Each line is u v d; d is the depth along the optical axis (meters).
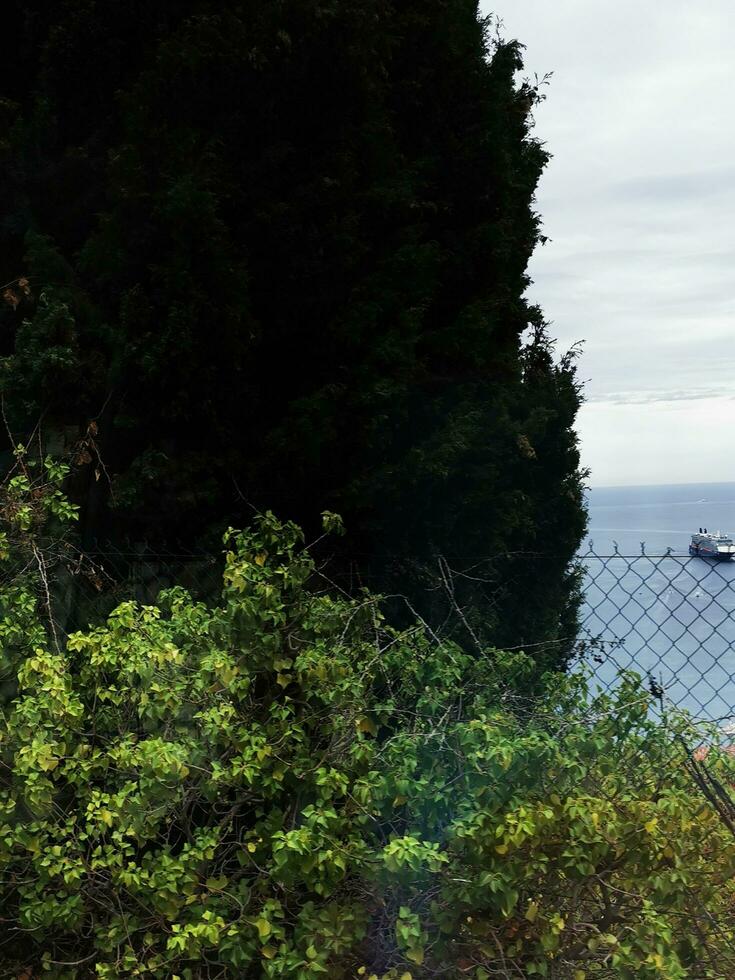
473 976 2.41
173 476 4.17
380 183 4.84
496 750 2.26
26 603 2.87
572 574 5.24
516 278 5.94
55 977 2.55
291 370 4.71
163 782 2.42
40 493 3.17
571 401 5.80
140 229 4.34
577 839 2.28
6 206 4.87
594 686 2.80
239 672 2.52
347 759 2.54
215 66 4.37
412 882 2.43
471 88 5.39
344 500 4.50
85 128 4.94
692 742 2.60
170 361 4.16
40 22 4.97
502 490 5.21
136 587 4.07
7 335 4.87
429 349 5.07
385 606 4.39
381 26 4.81
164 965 2.42
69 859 2.39
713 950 2.34
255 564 2.65
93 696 2.69
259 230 4.50
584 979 2.33
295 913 2.60
